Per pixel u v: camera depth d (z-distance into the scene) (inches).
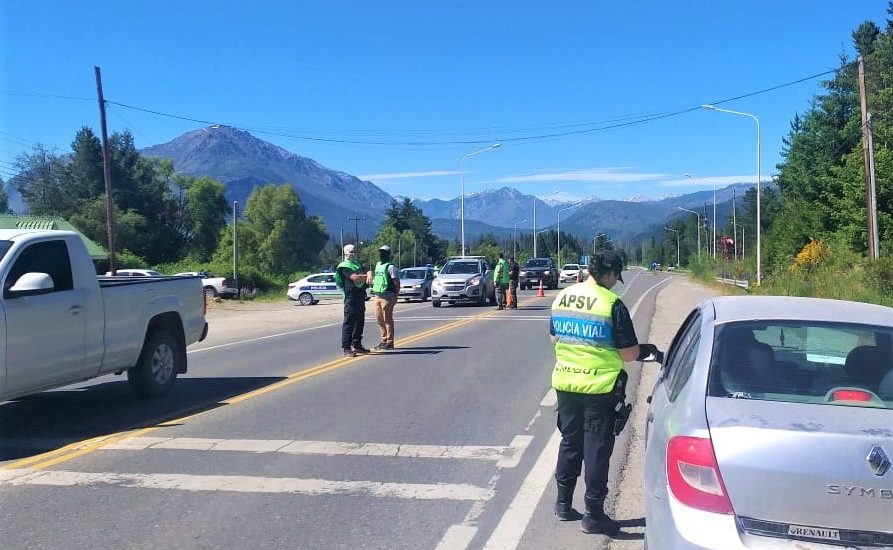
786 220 2281.0
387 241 4389.8
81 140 3371.1
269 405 365.4
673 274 4202.8
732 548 122.9
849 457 121.6
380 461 266.5
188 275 425.1
